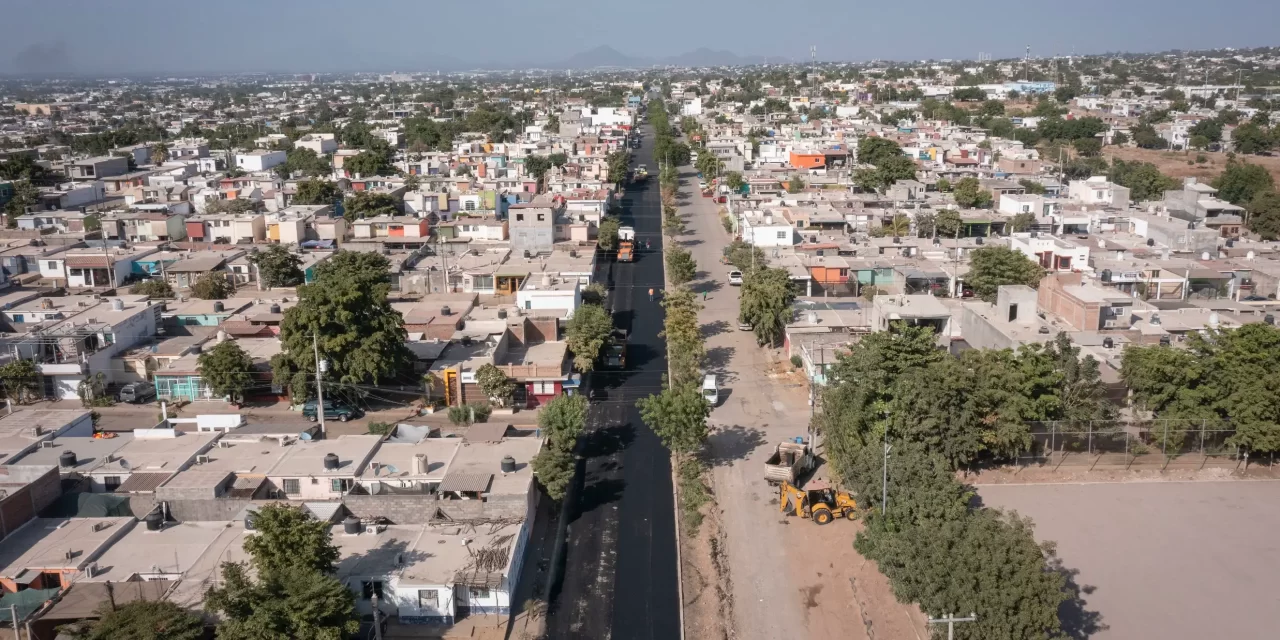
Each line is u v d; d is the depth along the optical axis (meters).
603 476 65.06
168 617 40.47
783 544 55.91
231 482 56.44
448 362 78.94
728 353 91.44
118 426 73.69
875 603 49.56
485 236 132.88
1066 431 63.97
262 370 78.44
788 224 125.31
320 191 150.00
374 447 61.53
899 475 51.19
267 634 39.41
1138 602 49.00
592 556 54.53
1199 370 65.12
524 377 76.44
